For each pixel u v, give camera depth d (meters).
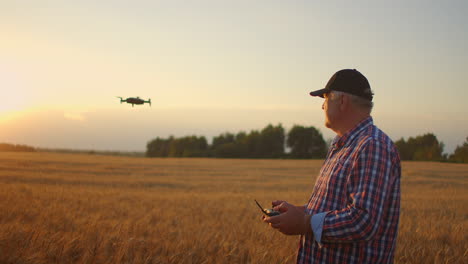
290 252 5.80
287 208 2.43
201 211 12.35
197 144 107.19
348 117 2.54
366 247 2.35
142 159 71.12
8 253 4.80
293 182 31.86
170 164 56.12
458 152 72.12
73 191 18.30
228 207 13.56
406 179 36.09
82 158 66.06
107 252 5.32
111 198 15.80
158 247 5.70
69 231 6.86
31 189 17.92
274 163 64.81
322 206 2.47
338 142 2.56
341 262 2.38
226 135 108.38
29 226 6.72
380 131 2.45
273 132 99.38
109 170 40.69
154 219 10.06
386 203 2.25
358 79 2.54
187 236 6.84
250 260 5.55
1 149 91.44
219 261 5.28
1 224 6.81
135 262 4.92
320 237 2.27
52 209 9.95
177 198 17.16
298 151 97.81
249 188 26.23
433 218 11.29
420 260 5.68
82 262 4.89
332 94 2.58
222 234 7.21
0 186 18.59
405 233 7.99
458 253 6.16
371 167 2.23
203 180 32.66
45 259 4.90
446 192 24.89
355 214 2.17
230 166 54.69
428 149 82.75
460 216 13.13
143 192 20.66
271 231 7.51
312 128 98.12
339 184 2.41
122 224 7.62
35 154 74.00
